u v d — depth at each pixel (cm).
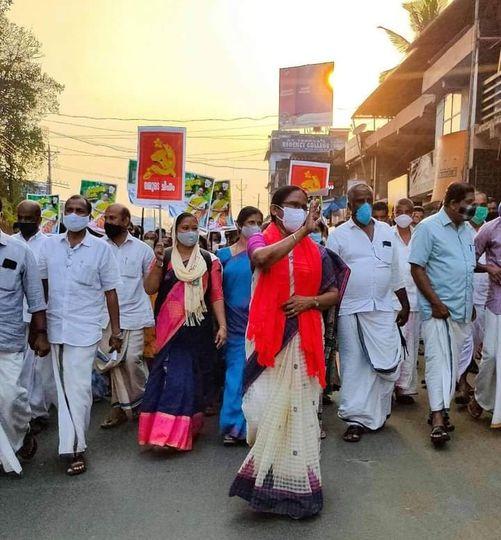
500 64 1455
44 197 1184
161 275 511
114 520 365
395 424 549
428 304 500
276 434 356
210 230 1195
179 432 480
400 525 353
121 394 556
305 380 360
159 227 666
